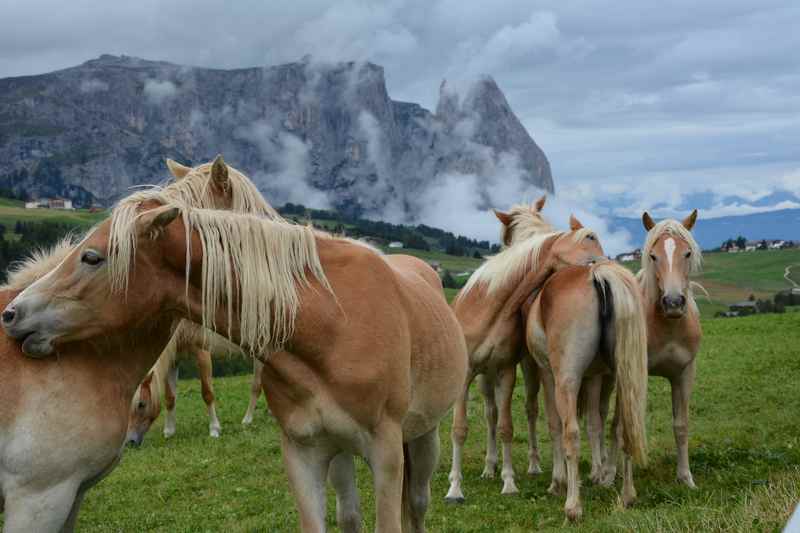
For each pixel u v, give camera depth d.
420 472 6.11
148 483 10.66
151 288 4.62
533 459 10.33
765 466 8.91
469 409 14.80
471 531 7.88
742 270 135.50
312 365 4.73
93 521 9.00
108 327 4.57
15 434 4.52
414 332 5.20
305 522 4.86
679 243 8.48
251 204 5.77
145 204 4.70
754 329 25.00
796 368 16.69
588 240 8.80
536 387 10.20
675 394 9.01
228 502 9.49
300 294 4.70
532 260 8.95
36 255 5.25
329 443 4.90
